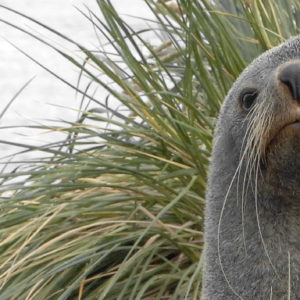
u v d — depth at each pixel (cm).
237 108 998
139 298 1177
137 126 1431
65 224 1330
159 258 1316
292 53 960
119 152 1380
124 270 1245
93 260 1284
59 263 1277
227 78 1382
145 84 1362
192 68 1380
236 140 997
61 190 1303
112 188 1359
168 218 1332
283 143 896
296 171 918
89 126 1370
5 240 1278
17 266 1254
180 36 1448
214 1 1499
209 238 1039
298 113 869
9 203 1373
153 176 1376
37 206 1338
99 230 1298
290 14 1490
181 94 1362
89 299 1252
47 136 2922
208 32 1372
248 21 1372
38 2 5162
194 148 1311
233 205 998
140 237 1203
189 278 1258
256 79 973
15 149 2809
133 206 1347
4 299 1212
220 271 1019
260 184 953
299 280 955
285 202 948
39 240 1303
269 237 964
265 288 972
